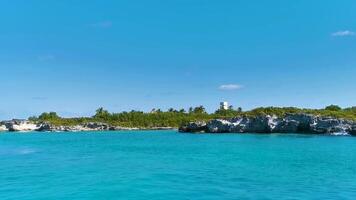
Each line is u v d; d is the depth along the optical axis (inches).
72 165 1982.0
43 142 4360.2
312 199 1127.0
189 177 1535.4
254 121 5349.4
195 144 3447.3
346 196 1168.2
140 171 1720.0
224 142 3612.2
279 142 3503.9
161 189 1299.2
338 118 4879.4
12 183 1435.8
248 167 1825.8
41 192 1273.4
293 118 5036.9
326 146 3019.2
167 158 2273.6
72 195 1228.5
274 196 1171.3
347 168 1771.7
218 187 1318.9
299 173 1624.0
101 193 1253.1
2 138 5664.4
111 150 2979.8
